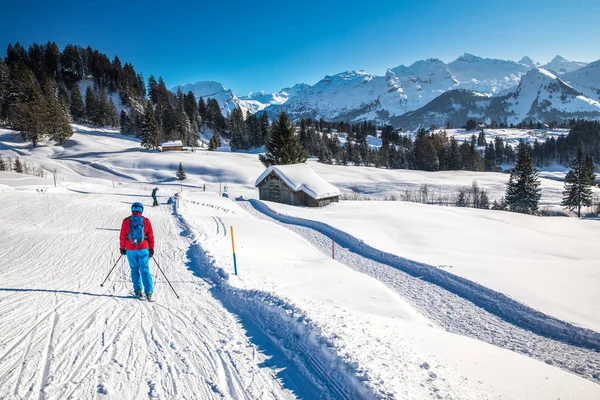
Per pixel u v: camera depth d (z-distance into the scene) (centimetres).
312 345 471
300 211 2998
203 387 382
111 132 11888
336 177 7412
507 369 491
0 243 1178
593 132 16150
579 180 5150
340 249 1852
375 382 371
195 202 3128
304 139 12231
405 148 14150
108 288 736
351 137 15975
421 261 1495
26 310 586
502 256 1614
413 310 997
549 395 425
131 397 356
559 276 1286
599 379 707
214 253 1089
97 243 1226
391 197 5756
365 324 568
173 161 8100
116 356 440
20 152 8562
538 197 5141
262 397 367
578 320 935
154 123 9888
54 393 354
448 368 449
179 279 836
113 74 15438
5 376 383
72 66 15375
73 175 7125
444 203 5281
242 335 520
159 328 534
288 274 1120
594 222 2958
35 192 2936
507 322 993
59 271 870
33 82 11150
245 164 8238
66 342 472
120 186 5878
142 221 659
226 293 724
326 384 391
